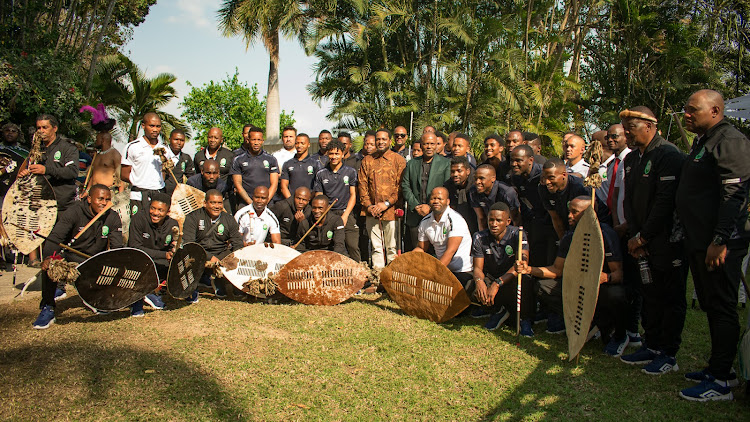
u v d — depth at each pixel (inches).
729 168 136.9
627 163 173.3
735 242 143.9
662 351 165.6
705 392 143.2
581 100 790.5
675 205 153.9
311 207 278.4
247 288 243.1
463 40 635.5
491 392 148.9
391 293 235.5
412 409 138.4
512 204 232.7
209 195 250.5
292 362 169.9
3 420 129.9
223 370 162.2
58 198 275.7
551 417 134.3
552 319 207.6
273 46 786.8
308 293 246.2
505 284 210.7
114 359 169.2
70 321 213.2
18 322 209.5
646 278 163.8
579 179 202.5
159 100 826.8
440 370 164.9
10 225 220.2
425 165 275.1
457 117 679.7
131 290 210.4
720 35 783.1
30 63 451.2
